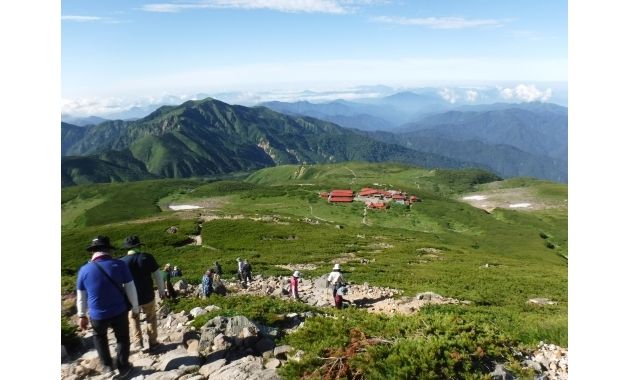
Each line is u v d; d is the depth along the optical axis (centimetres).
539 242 12244
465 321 1083
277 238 7262
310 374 862
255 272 3634
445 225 14125
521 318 1705
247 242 6731
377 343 942
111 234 8000
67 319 1387
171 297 1844
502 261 5950
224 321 1109
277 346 1043
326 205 16538
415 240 8619
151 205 18438
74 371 955
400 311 1991
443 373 848
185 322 1298
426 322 1079
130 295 916
